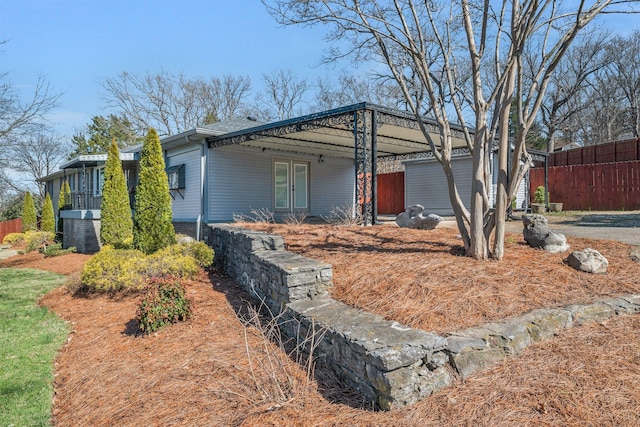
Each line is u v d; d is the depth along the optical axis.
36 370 3.64
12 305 6.11
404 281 3.92
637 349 2.90
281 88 29.67
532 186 15.77
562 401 2.35
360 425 2.33
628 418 2.18
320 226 7.99
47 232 15.19
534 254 4.91
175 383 3.13
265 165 11.75
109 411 2.84
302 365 3.23
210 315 4.71
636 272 4.35
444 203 14.73
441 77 5.90
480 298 3.54
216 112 30.34
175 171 11.27
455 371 2.65
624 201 13.57
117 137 27.70
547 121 25.14
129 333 4.43
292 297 3.85
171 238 7.64
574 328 3.27
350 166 14.28
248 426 2.45
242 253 6.05
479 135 4.63
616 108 25.00
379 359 2.46
